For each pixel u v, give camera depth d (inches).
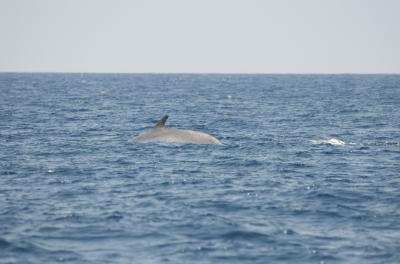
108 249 1674.5
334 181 2568.9
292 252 1663.4
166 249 1678.2
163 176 2635.3
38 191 2335.1
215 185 2461.9
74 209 2059.5
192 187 2418.8
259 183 2507.4
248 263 1582.2
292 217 1994.3
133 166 2869.1
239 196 2268.7
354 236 1801.2
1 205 2103.8
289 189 2400.3
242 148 3476.9
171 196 2257.6
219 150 3373.5
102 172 2721.5
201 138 3604.8
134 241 1740.9
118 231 1823.3
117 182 2509.8
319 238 1779.0
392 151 3452.3
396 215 2028.8
